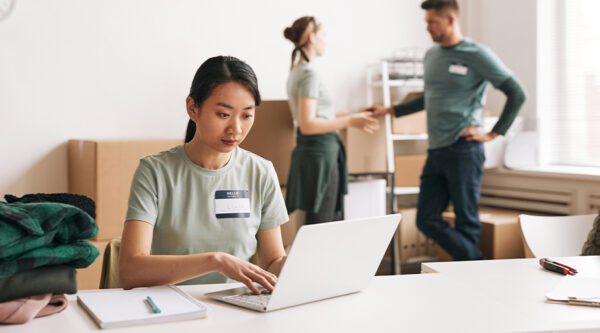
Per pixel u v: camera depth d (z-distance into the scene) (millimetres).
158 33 3834
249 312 1220
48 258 1134
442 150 3609
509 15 4641
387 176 4367
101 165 3246
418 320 1176
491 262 1730
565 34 4352
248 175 1648
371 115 3912
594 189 3873
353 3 4469
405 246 4348
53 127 3590
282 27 4211
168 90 3885
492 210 4500
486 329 1126
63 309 1197
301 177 3387
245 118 1486
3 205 1111
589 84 4211
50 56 3555
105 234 3273
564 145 4414
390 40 4609
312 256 1225
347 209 4090
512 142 4434
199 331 1096
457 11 3512
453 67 3506
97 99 3693
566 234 2186
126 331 1092
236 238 1608
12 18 3445
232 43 4059
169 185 1559
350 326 1132
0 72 3439
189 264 1356
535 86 4484
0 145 3465
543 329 1134
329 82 4430
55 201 1237
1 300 1118
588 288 1406
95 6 3650
